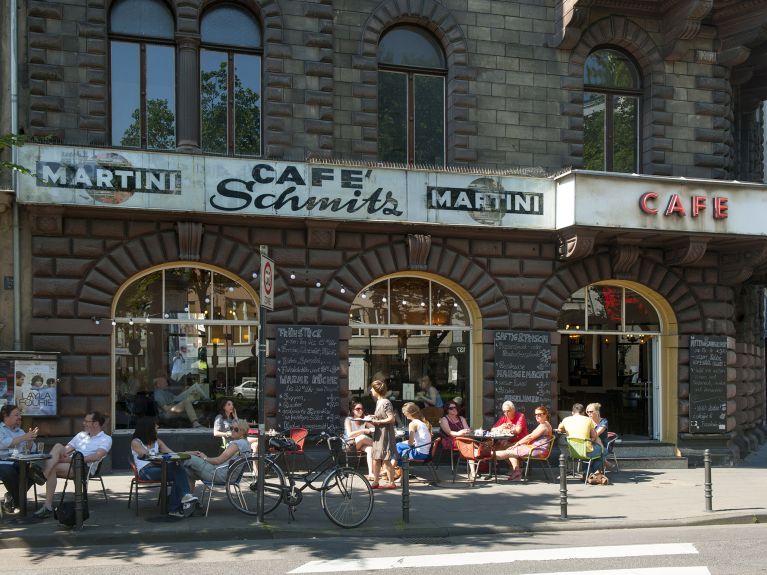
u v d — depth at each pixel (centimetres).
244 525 1000
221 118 1488
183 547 933
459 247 1554
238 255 1441
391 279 1562
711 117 1720
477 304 1561
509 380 1559
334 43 1525
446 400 1582
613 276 1631
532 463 1552
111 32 1435
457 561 866
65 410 1341
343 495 1027
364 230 1501
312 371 1461
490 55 1605
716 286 1698
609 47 1712
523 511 1140
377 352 1549
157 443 1095
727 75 1742
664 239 1612
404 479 1049
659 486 1389
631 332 1703
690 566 847
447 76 1603
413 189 1484
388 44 1589
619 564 856
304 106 1492
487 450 1407
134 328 1427
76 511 968
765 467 1662
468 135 1580
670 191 1545
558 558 882
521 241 1586
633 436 1717
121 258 1382
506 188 1531
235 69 1499
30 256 1352
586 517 1104
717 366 1686
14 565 845
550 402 1580
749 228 1583
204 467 1078
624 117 1717
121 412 1419
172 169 1371
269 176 1415
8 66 1344
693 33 1634
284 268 1466
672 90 1695
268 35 1479
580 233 1518
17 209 1341
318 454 1449
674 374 1692
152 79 1456
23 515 1022
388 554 902
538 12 1638
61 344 1347
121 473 1372
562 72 1642
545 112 1628
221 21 1496
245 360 1474
